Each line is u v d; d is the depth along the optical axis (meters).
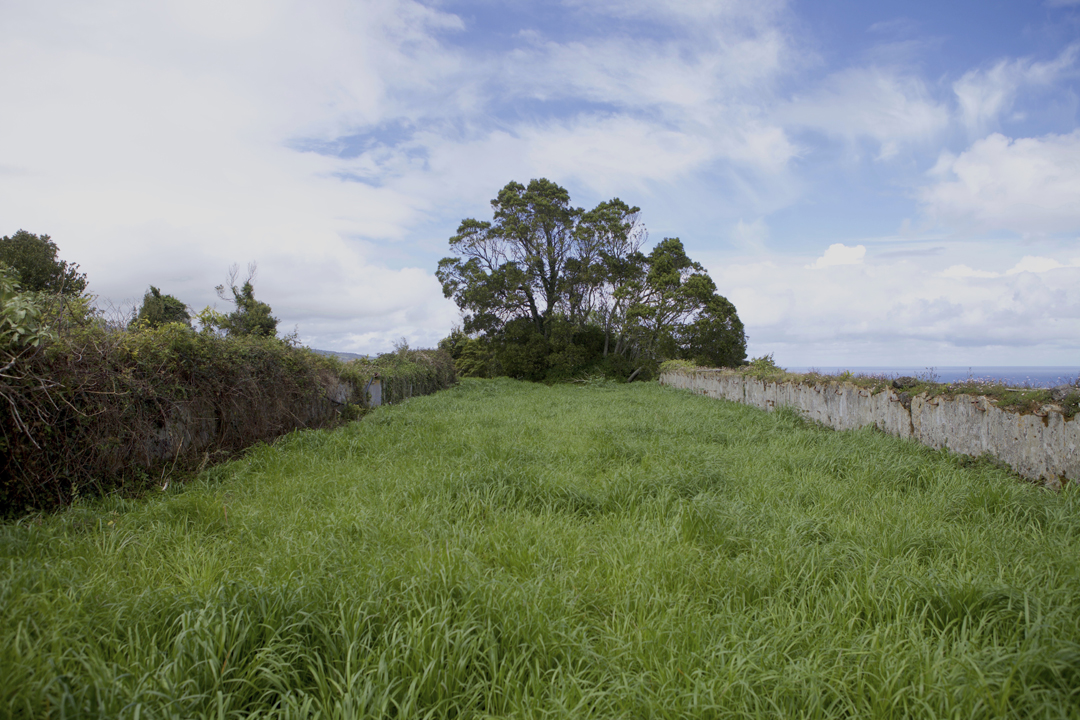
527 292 29.75
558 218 29.69
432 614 2.36
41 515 4.25
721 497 4.52
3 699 1.77
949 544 3.41
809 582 2.97
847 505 4.36
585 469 5.71
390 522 3.93
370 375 13.65
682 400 14.23
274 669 2.11
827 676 2.14
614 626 2.59
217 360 7.04
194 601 2.43
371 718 1.86
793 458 6.00
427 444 7.07
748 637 2.41
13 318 4.36
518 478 4.89
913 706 1.98
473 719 1.96
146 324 6.44
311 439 7.45
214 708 1.92
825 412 9.26
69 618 2.39
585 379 27.66
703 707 1.96
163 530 3.80
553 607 2.60
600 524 4.08
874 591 2.72
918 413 6.80
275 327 18.20
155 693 1.85
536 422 9.18
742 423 9.02
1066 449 4.62
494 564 3.26
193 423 6.64
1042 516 3.90
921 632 2.36
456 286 29.72
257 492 5.01
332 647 2.23
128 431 5.52
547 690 2.10
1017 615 2.48
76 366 5.00
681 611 2.68
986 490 4.27
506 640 2.33
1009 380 5.94
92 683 1.90
